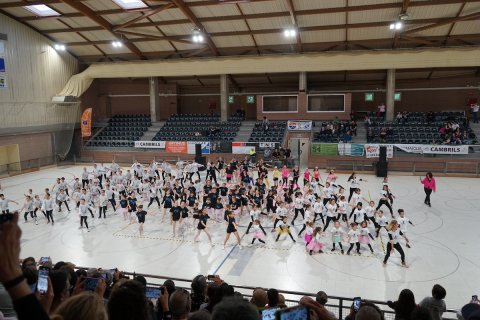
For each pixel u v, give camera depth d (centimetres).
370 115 3900
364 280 1297
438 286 793
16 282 157
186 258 1516
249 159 3328
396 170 3162
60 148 3841
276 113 3869
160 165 3312
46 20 3250
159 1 2706
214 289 686
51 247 1656
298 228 1842
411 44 3225
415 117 3588
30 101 3419
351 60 3344
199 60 3666
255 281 1310
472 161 2983
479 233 1714
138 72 3841
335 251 1549
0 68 3106
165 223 1959
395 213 2025
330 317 334
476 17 2595
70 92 3803
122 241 1716
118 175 2466
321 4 2705
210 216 2016
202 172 3306
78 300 205
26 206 1973
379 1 2603
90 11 2883
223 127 3862
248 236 1745
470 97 3766
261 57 3528
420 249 1547
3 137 3225
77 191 2264
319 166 3328
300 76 3734
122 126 4194
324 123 3659
